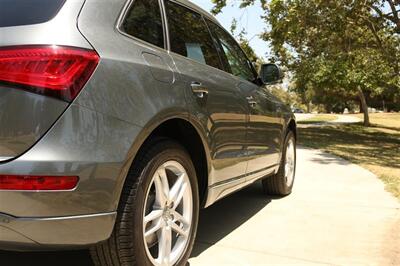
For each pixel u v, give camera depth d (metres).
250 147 4.39
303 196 6.17
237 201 5.81
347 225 4.77
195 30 3.91
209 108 3.46
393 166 9.66
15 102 2.28
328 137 19.31
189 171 3.23
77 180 2.34
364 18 16.25
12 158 2.26
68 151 2.32
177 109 3.00
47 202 2.27
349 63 16.25
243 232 4.48
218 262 3.65
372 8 16.08
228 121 3.80
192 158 3.49
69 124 2.34
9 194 2.23
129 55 2.78
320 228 4.65
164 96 2.91
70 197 2.32
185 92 3.16
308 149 13.14
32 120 2.28
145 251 2.78
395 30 16.34
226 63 4.33
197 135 3.33
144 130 2.68
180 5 3.78
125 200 2.65
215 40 4.27
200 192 3.57
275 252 3.92
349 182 7.30
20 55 2.32
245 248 4.01
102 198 2.45
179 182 3.15
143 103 2.72
